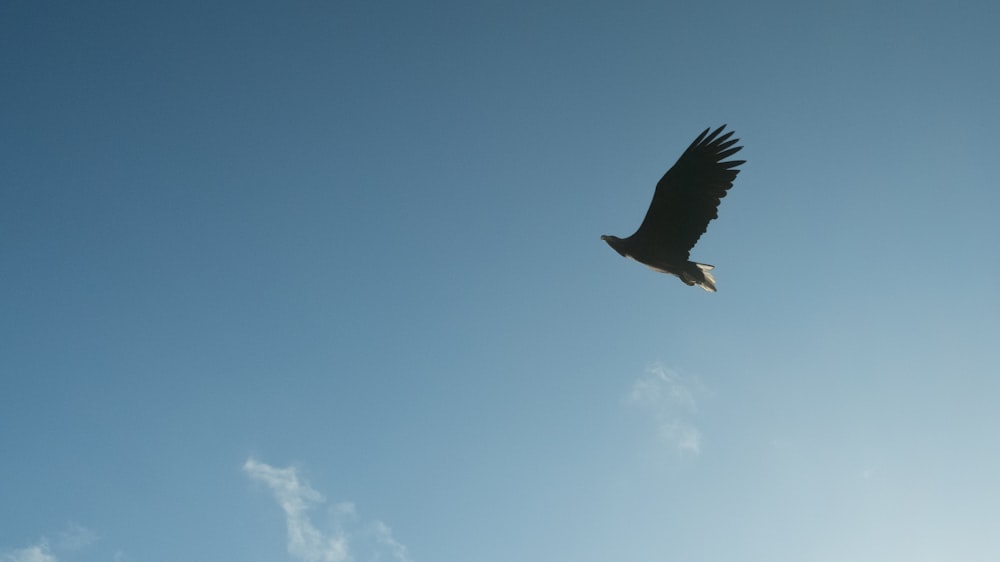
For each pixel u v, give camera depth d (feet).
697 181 35.73
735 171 35.73
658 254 34.99
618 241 36.11
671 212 35.29
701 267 34.99
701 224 35.29
